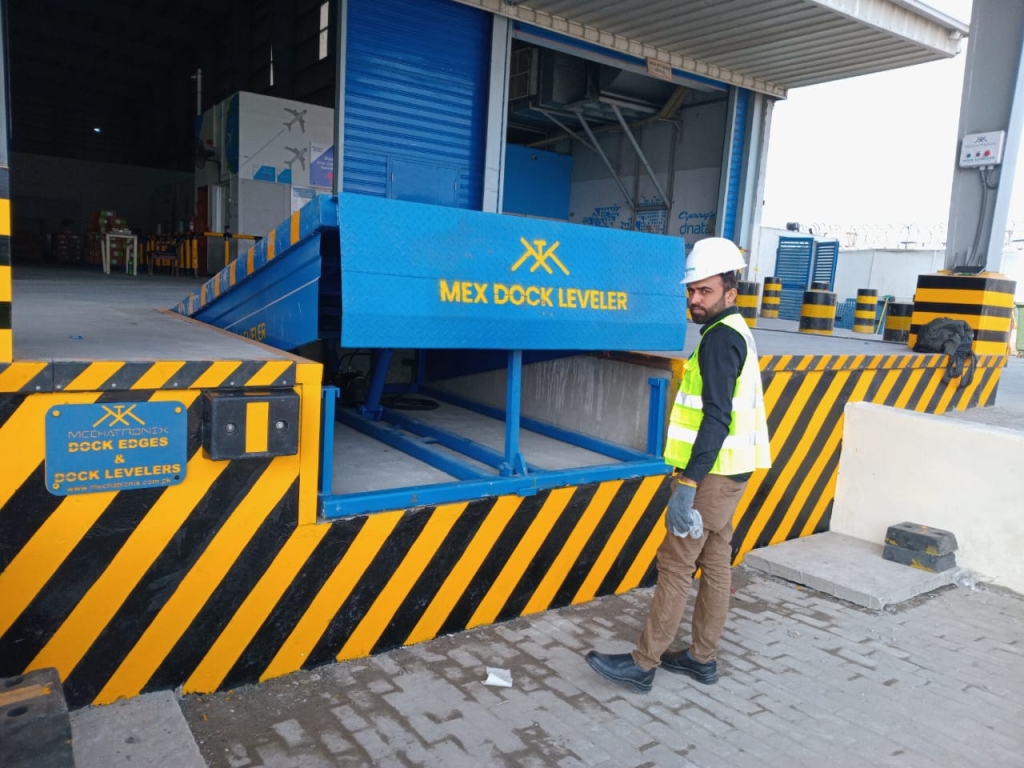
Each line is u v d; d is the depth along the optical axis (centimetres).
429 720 257
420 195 1138
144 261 2003
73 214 2519
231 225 1510
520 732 254
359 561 287
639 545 381
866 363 504
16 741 142
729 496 276
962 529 438
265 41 2214
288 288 312
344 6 1015
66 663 236
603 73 1688
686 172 1792
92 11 2442
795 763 246
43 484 222
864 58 1298
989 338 660
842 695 295
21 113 3161
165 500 242
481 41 1146
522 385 495
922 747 260
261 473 258
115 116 3444
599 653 301
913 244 2820
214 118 1605
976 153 651
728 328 263
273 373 254
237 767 226
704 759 246
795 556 445
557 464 394
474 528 316
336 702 265
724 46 1269
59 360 223
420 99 1109
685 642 335
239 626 266
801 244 2261
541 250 312
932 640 351
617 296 341
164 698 250
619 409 421
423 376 594
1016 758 256
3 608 222
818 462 486
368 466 372
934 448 451
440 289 284
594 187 2097
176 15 2544
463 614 324
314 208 275
